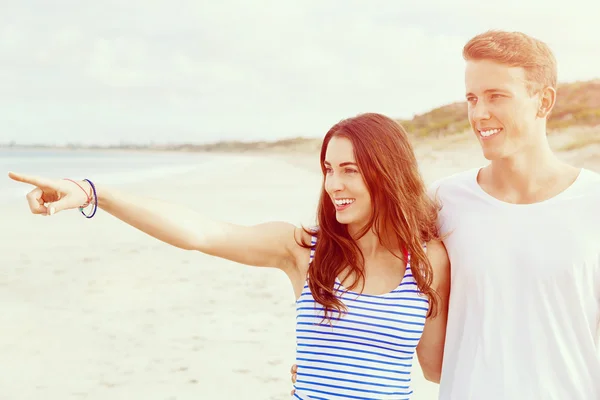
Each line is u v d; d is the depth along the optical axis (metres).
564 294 2.31
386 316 2.36
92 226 14.06
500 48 2.33
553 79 2.37
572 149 39.84
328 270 2.42
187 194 22.95
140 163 65.75
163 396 4.89
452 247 2.49
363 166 2.38
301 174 38.69
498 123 2.37
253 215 15.47
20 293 8.14
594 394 2.31
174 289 8.26
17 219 15.34
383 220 2.44
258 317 6.95
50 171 44.00
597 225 2.31
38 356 5.82
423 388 4.96
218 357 5.73
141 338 6.30
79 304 7.62
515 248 2.36
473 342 2.43
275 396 4.88
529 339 2.33
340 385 2.33
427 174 30.41
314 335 2.40
